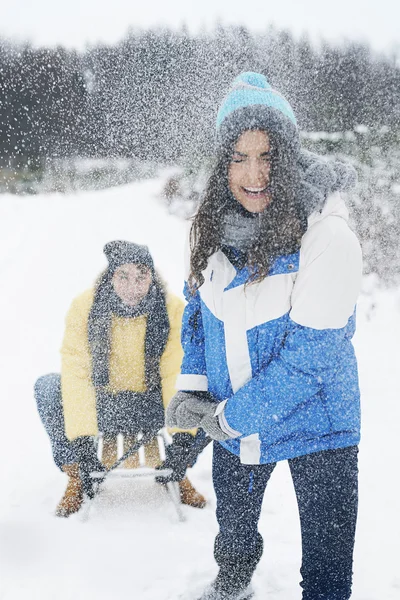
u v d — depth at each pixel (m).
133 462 3.10
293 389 1.89
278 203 1.83
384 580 2.40
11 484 3.17
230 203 1.93
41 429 3.74
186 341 2.22
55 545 2.61
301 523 2.03
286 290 1.87
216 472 2.18
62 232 7.04
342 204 1.90
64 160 9.05
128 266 2.87
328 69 7.68
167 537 2.69
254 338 1.93
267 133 1.83
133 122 8.68
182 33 7.96
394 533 2.70
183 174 8.17
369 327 5.20
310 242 1.84
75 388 2.86
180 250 6.83
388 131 7.00
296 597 2.29
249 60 7.76
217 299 1.99
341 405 1.94
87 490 2.89
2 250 6.79
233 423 1.95
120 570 2.45
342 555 1.99
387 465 3.24
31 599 2.28
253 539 2.21
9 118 9.20
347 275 1.82
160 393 3.00
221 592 2.21
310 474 1.97
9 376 4.45
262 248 1.85
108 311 2.90
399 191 6.00
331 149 6.96
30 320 5.26
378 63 7.61
